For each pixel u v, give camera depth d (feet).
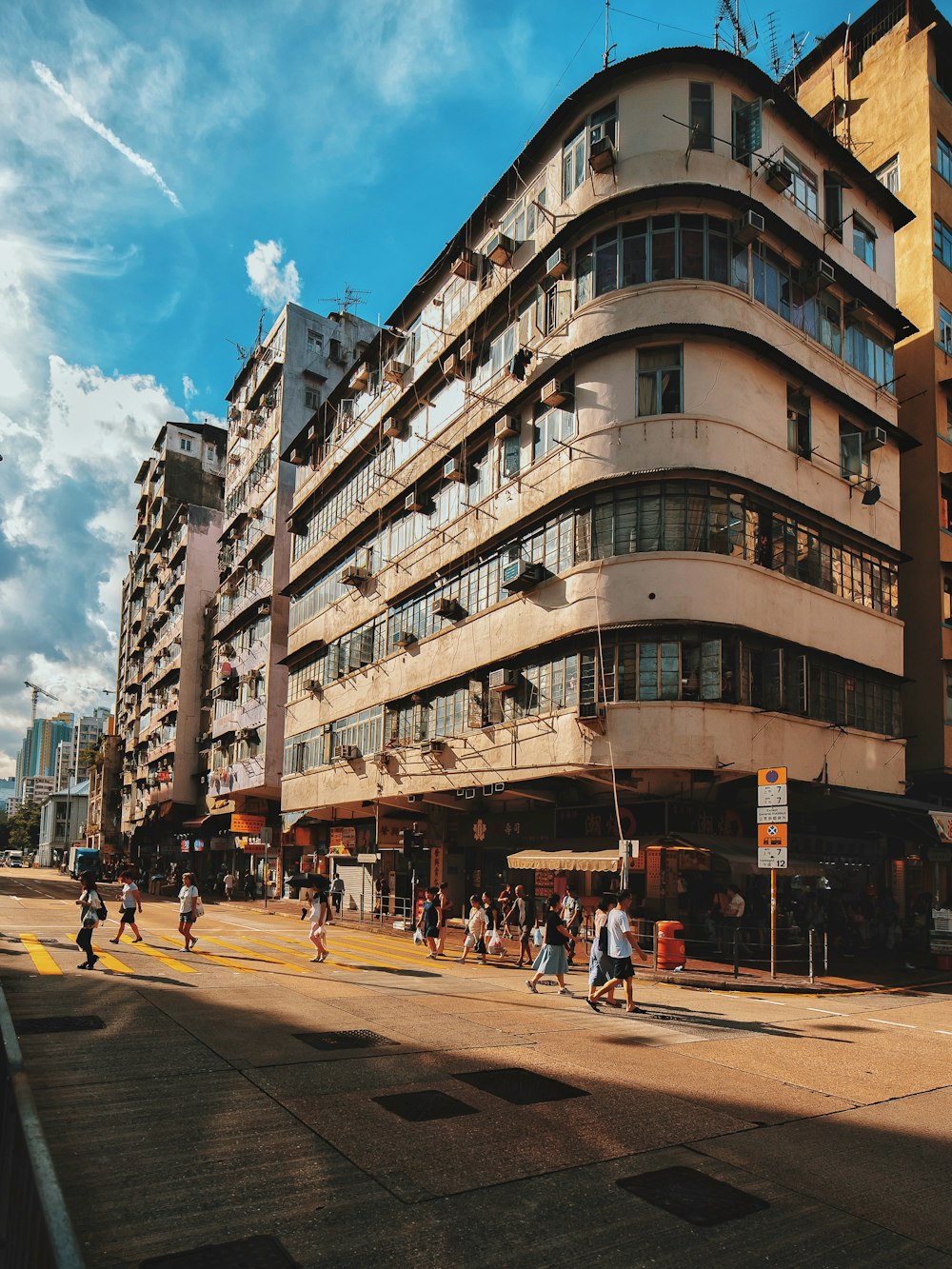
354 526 111.75
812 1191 18.88
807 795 69.36
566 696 67.92
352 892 117.50
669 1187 18.57
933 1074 30.48
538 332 75.82
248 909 119.65
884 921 75.77
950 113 98.12
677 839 60.80
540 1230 16.29
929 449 88.79
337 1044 29.99
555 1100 24.43
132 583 280.51
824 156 80.12
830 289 78.79
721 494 65.00
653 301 66.85
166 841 214.69
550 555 71.67
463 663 83.30
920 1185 19.49
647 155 68.13
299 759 126.72
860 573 78.48
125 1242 15.05
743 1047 33.47
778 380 71.31
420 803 92.99
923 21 97.96
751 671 64.54
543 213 75.72
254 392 162.81
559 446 71.51
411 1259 14.94
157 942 64.28
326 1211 16.61
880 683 78.84
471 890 90.12
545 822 79.71
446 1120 22.09
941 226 94.43
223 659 168.66
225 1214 16.31
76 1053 27.50
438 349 95.09
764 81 70.59
